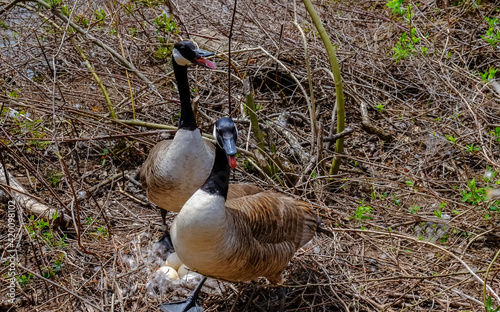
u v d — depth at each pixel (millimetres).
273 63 8414
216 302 5066
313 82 8312
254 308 5059
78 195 6402
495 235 5703
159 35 8344
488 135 6781
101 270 5180
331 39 8992
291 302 5023
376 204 6219
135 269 5285
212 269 4258
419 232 5977
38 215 5852
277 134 7555
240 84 8156
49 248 5363
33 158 7035
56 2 7039
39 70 8406
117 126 7254
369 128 7477
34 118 7570
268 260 4559
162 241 5734
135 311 4859
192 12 9352
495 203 5547
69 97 7812
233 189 5180
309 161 6742
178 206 5367
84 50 8344
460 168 6820
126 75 7766
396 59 7762
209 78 8125
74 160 7195
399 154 7301
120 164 7309
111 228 6082
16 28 9023
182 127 5078
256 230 4488
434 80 8039
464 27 8930
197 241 4051
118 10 7926
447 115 7547
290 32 8961
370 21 9523
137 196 6777
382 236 5746
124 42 8461
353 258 5559
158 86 8031
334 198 6395
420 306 4996
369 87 8125
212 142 5922
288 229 4773
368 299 4906
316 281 5211
